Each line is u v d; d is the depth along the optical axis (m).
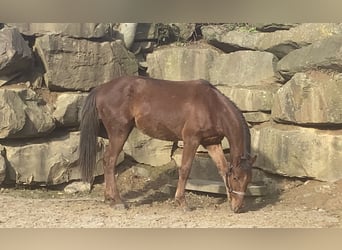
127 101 7.14
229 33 9.23
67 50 8.38
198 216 6.67
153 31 9.59
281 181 8.16
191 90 7.16
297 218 6.59
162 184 8.41
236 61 8.98
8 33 7.96
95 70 8.60
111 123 7.14
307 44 8.36
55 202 7.40
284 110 8.08
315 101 7.80
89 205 7.25
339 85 7.74
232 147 6.97
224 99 7.09
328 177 7.70
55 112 8.21
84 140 7.13
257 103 8.46
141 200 7.83
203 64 9.17
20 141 7.98
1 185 7.91
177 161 8.73
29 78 8.38
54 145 8.09
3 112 7.65
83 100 8.37
